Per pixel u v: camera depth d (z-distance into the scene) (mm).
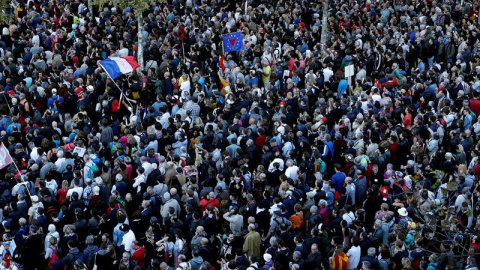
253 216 23547
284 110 30016
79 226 22531
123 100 31047
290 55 36156
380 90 33125
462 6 46000
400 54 37938
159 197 24109
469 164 28234
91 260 21500
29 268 22438
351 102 31469
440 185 25859
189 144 28781
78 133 26984
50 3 43625
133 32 39938
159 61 37312
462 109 31156
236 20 42562
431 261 20750
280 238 21656
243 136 27766
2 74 33156
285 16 42625
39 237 22281
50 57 35844
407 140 28297
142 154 26375
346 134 28969
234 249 22531
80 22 40719
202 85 33125
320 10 45031
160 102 30500
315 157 26312
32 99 30875
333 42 38812
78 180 24141
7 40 38031
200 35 38312
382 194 24391
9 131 28219
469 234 22172
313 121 30125
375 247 22172
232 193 23922
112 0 37500
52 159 26141
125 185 24641
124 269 20500
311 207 23078
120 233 22391
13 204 23547
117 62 31844
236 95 32062
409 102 31953
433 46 39875
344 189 24984
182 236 22359
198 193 25344
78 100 31203
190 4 44625
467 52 39094
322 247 22516
